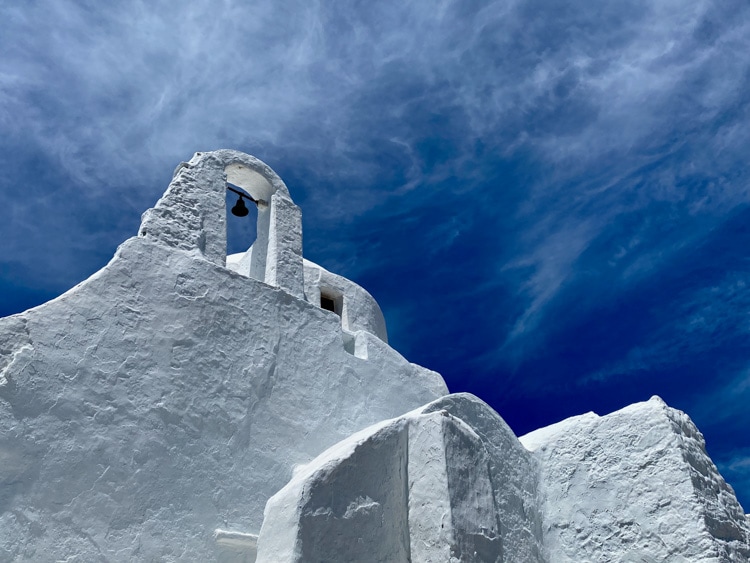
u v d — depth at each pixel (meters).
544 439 8.34
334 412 8.07
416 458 6.41
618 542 7.45
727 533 7.27
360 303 11.11
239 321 7.71
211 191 8.55
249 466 7.07
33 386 6.07
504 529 7.20
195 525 6.47
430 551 6.00
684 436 7.72
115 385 6.54
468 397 7.55
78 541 5.82
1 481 5.65
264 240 9.47
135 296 7.06
